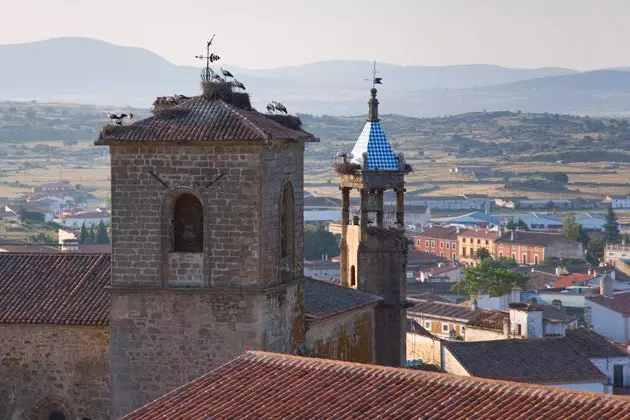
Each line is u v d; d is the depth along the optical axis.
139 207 103.19
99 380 106.50
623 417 69.44
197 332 102.81
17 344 107.56
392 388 78.06
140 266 103.44
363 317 119.88
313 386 80.75
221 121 102.62
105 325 105.44
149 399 103.94
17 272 112.00
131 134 102.44
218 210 101.88
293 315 106.88
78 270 111.75
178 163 102.25
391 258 134.88
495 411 72.88
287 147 105.75
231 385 83.69
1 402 108.12
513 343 194.75
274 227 103.75
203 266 102.44
